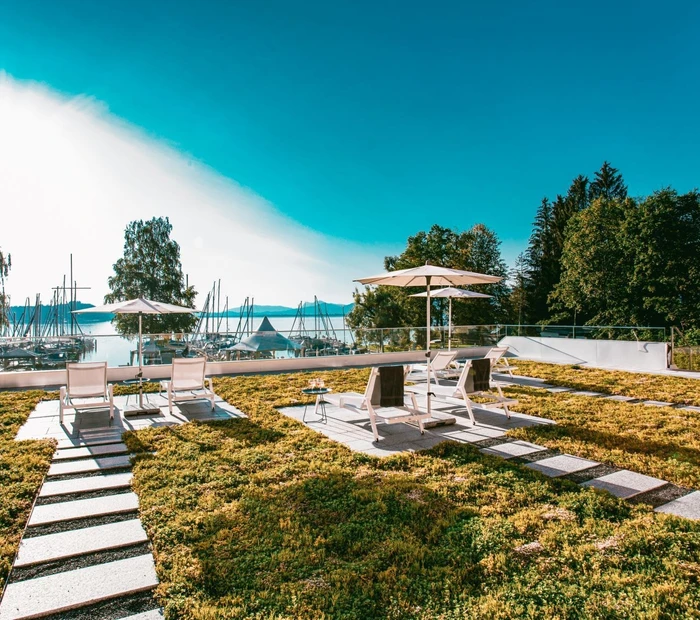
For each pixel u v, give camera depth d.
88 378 7.03
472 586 2.66
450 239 35.03
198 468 4.73
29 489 4.09
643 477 4.52
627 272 30.61
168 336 11.99
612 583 2.66
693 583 2.68
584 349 14.60
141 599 2.59
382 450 5.49
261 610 2.46
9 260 21.92
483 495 4.02
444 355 10.45
